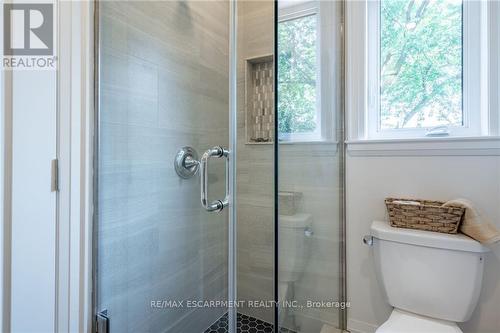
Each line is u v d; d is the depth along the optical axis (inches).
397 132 55.4
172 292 54.0
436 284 42.5
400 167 52.2
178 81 54.3
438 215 44.6
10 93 32.4
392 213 48.5
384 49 56.6
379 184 54.1
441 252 42.2
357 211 56.2
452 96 51.3
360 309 56.2
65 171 37.5
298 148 38.7
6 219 32.4
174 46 53.4
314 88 44.3
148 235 49.3
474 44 49.2
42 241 35.4
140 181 47.7
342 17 57.2
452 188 48.2
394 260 45.9
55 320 36.7
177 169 54.6
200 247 60.2
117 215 44.1
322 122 47.6
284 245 34.9
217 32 63.5
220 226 62.9
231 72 46.8
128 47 45.2
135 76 46.4
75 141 38.4
